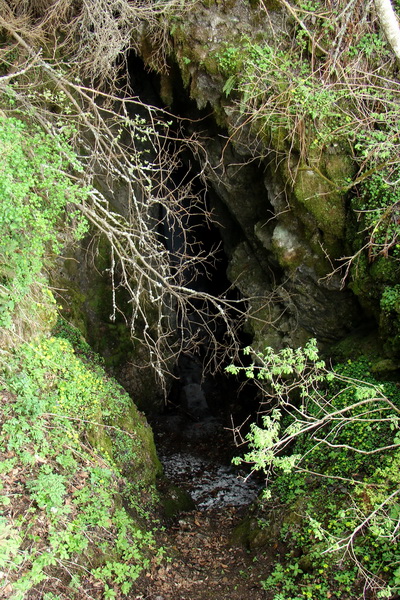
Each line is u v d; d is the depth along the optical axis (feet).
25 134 18.17
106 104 24.54
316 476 20.51
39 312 21.95
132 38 25.38
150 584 18.19
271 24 21.93
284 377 27.27
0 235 17.02
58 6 22.86
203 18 23.12
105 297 35.37
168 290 22.99
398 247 21.44
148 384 38.96
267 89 22.20
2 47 23.24
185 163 36.42
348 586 15.85
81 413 21.07
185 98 28.60
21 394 18.42
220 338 44.55
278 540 19.77
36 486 16.56
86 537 17.12
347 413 21.27
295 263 25.39
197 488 30.66
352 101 22.09
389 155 21.12
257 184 27.20
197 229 45.83
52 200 17.66
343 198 23.09
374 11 21.07
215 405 42.70
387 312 21.80
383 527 16.11
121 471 22.94
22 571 14.85
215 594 18.43
